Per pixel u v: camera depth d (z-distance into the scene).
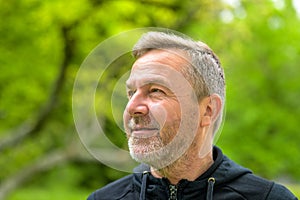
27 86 7.27
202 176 1.79
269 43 7.21
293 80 7.45
